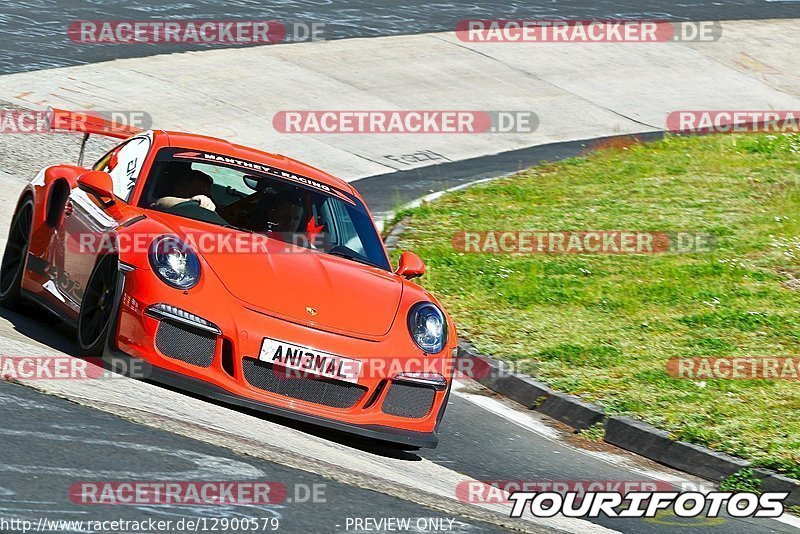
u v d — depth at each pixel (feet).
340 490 60.59
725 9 326.24
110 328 72.13
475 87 236.84
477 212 165.68
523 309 124.26
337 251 85.20
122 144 97.35
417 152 198.80
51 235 87.61
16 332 82.07
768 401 99.35
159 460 57.98
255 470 60.13
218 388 70.38
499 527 61.31
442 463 79.30
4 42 205.77
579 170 193.77
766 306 129.08
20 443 56.18
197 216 82.28
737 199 177.27
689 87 261.85
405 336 76.54
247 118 196.24
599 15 300.40
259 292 73.77
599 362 108.06
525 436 91.61
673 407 96.53
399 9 283.38
